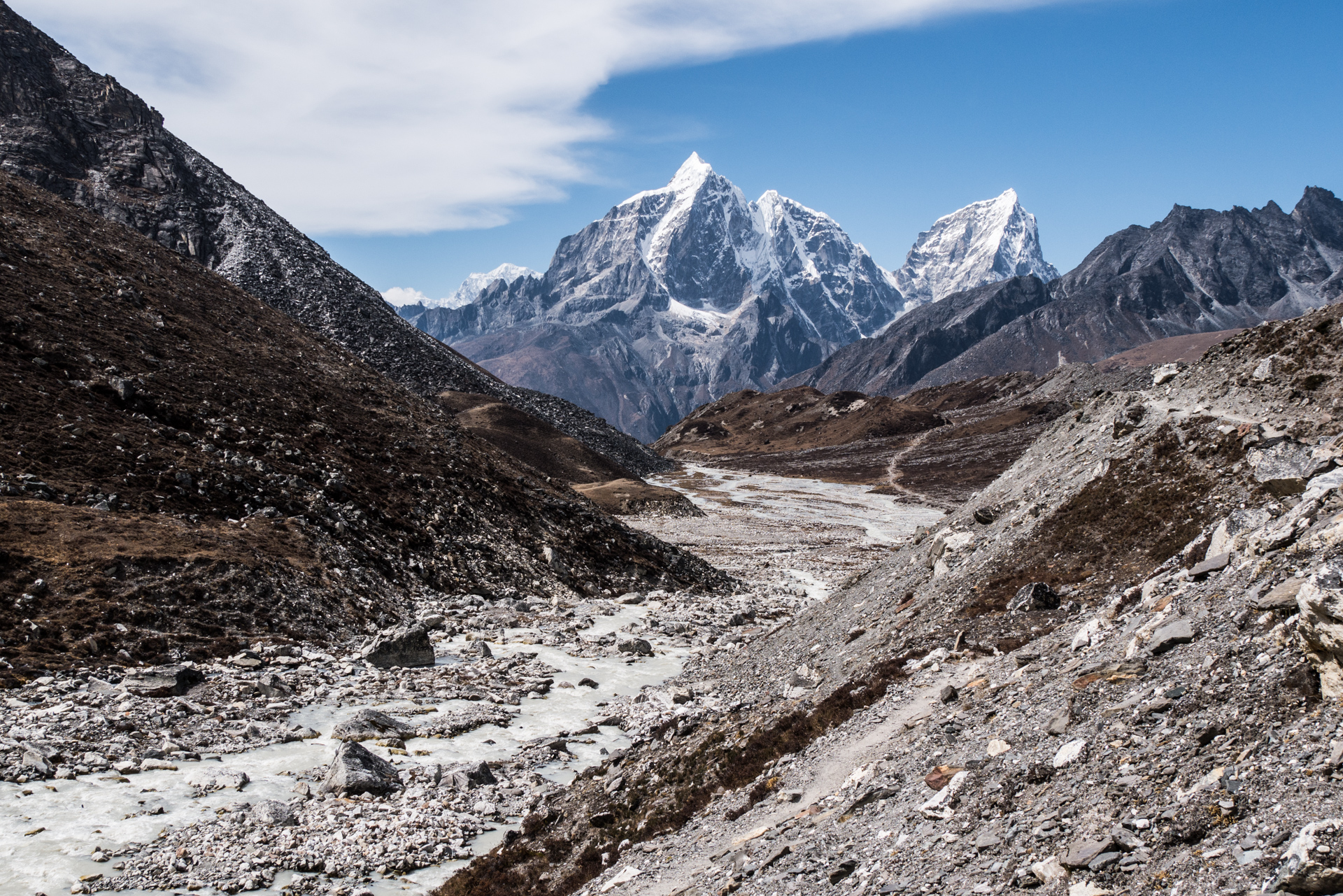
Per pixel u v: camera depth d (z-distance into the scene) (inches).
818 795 809.5
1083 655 809.5
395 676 1723.7
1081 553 1304.1
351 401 3467.0
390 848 978.1
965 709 824.9
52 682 1395.2
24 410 2176.4
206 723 1342.3
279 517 2322.8
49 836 944.3
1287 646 542.3
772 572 4052.7
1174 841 449.4
